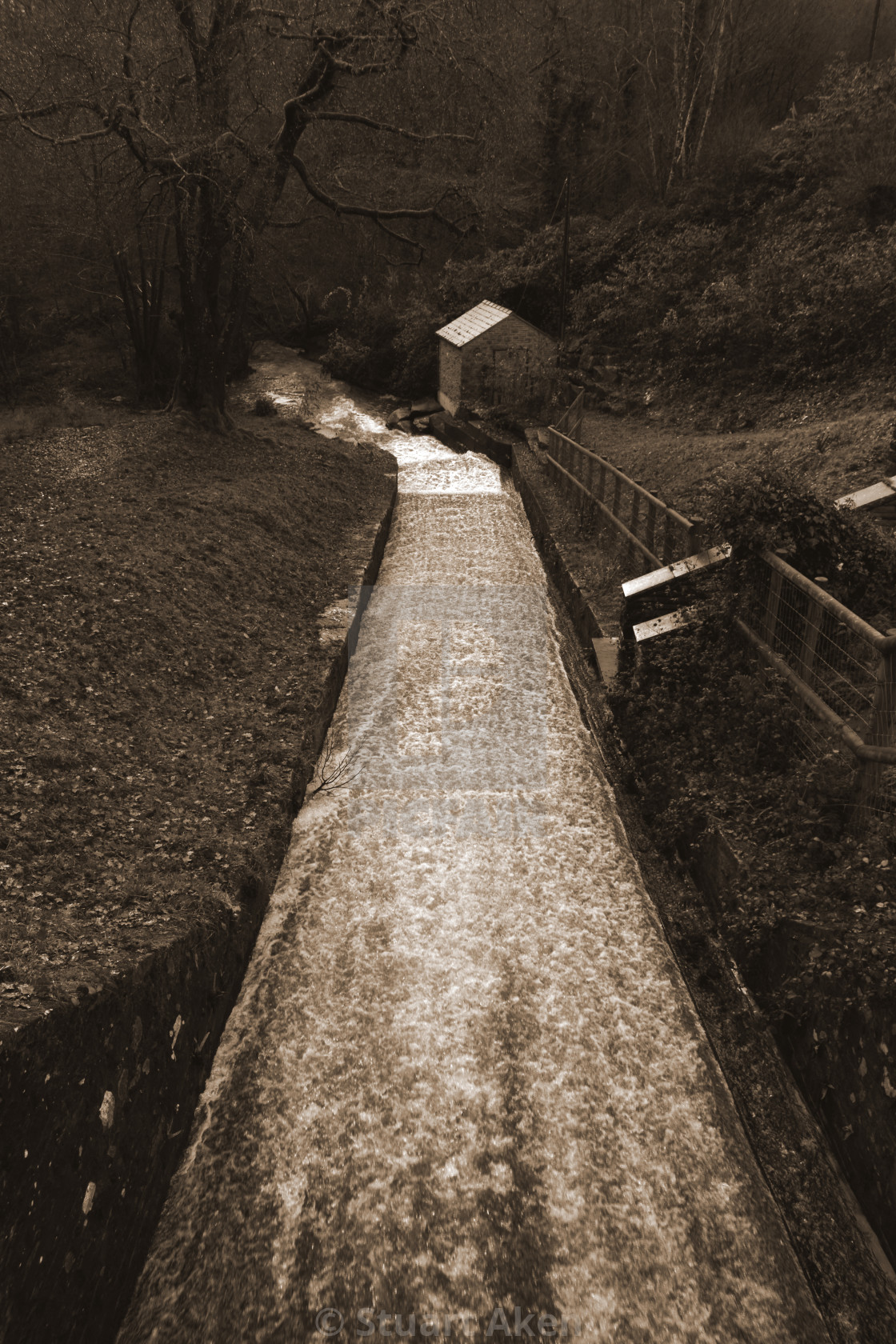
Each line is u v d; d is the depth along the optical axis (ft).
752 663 25.27
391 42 57.52
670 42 116.78
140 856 19.92
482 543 53.42
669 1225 15.07
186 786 23.53
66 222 74.18
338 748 30.01
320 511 52.44
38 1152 11.47
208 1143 16.37
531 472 66.39
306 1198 15.49
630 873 24.11
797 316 70.69
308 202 71.92
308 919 21.97
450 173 69.31
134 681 27.81
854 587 23.53
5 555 33.86
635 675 29.09
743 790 21.98
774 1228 14.85
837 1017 15.26
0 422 67.92
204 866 20.20
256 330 123.95
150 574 34.24
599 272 99.40
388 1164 16.11
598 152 120.26
